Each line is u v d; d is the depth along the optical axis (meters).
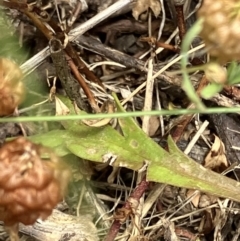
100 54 0.31
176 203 0.30
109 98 0.30
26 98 0.30
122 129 0.28
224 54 0.21
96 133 0.28
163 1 0.32
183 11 0.30
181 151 0.28
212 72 0.21
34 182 0.21
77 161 0.29
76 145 0.28
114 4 0.30
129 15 0.32
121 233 0.30
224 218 0.30
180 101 0.32
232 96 0.30
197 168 0.28
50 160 0.22
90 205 0.30
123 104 0.31
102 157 0.28
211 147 0.31
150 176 0.27
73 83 0.29
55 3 0.31
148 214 0.30
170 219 0.30
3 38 0.31
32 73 0.30
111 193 0.31
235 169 0.30
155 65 0.31
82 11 0.31
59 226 0.28
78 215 0.29
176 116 0.31
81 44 0.31
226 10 0.20
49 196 0.22
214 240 0.30
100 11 0.31
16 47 0.31
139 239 0.28
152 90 0.30
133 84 0.32
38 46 0.32
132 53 0.33
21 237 0.29
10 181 0.21
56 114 0.28
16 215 0.22
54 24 0.28
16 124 0.30
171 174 0.28
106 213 0.30
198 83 0.30
